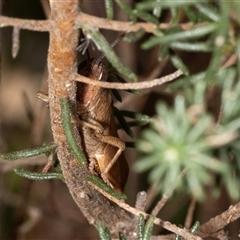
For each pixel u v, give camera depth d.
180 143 0.22
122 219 0.27
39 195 0.43
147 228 0.25
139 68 0.44
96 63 0.26
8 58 0.47
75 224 0.43
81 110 0.26
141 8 0.22
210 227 0.27
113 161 0.27
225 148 0.24
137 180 0.40
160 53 0.23
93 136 0.26
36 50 0.48
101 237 0.25
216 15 0.22
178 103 0.23
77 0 0.22
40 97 0.26
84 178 0.26
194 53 0.39
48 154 0.26
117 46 0.40
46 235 0.44
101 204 0.27
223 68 0.23
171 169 0.22
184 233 0.25
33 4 0.41
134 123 0.27
